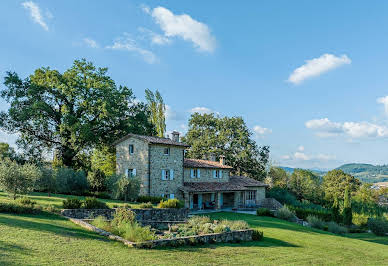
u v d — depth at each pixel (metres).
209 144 57.59
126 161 35.22
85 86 38.88
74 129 34.97
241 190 43.75
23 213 16.64
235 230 19.23
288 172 79.38
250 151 58.34
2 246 10.20
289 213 35.31
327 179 81.44
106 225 16.27
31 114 35.25
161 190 34.12
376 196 74.19
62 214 18.78
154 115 49.59
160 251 13.28
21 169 20.31
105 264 10.21
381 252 22.06
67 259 10.09
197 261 12.56
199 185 38.88
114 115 38.28
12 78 36.78
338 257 18.28
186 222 23.66
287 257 16.08
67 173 30.22
